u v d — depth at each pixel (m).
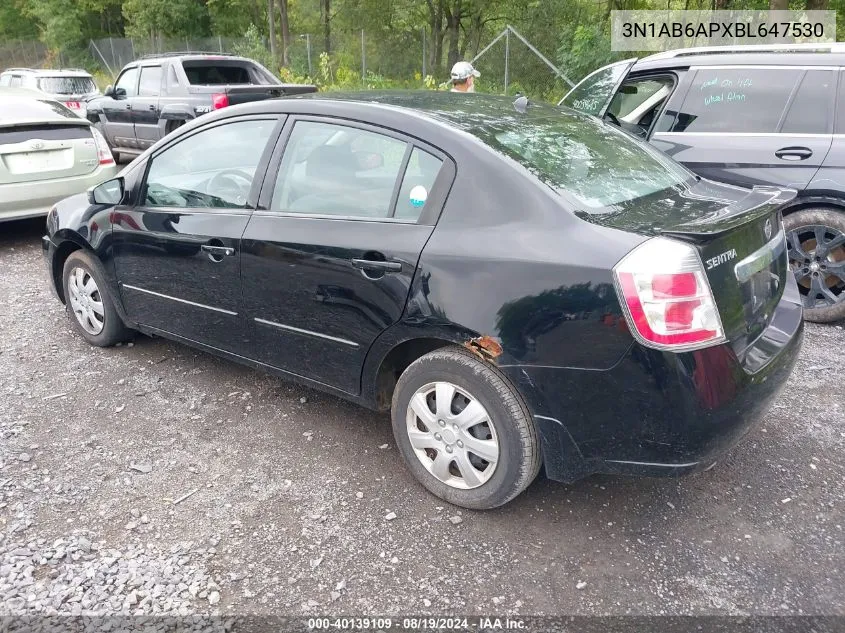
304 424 3.73
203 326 3.83
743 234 2.71
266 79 11.67
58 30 40.31
